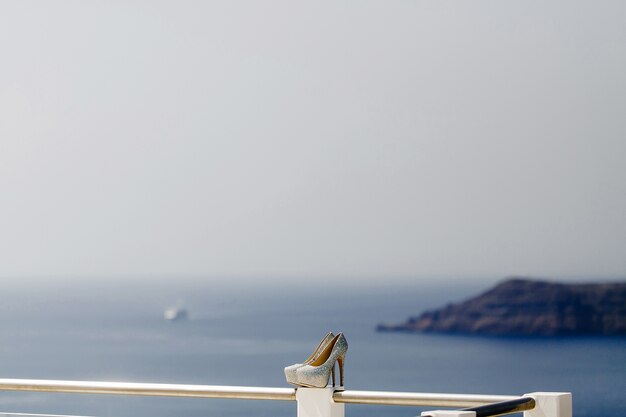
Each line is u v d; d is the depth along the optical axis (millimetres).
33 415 4773
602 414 40281
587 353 40906
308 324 44312
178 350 44781
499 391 41375
